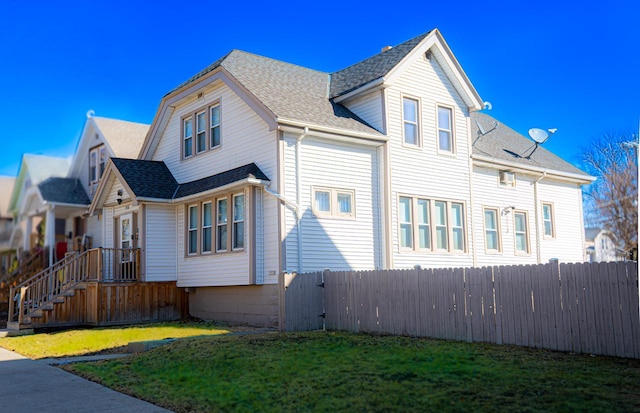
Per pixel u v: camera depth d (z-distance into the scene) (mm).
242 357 10258
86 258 18672
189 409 7648
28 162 31719
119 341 14273
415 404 7043
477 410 6656
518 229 23172
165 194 19359
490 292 11234
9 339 15391
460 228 20047
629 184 39844
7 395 8797
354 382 8195
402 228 18344
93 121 26875
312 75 20891
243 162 17422
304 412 7105
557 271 10188
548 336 10242
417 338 12219
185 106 20234
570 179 25234
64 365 11133
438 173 19500
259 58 20031
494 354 9844
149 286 18781
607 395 6941
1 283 26219
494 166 22062
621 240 40031
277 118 15727
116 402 8195
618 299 9305
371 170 18000
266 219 16438
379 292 13359
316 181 16688
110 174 20562
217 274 17594
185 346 11586
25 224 34906
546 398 6926
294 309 14094
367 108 18672
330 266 16641
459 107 20578
